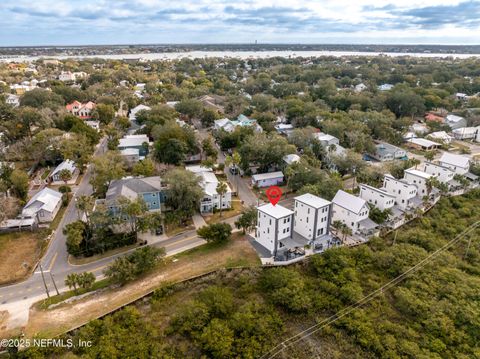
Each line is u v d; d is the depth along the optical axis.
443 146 122.38
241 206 77.75
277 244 59.12
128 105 162.00
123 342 41.69
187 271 54.84
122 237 61.75
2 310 46.09
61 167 88.62
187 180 68.50
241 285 52.72
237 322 44.56
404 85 188.12
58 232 65.25
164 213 72.75
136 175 84.44
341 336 44.84
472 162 96.00
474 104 164.62
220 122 132.00
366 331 44.69
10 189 74.31
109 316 45.12
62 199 75.88
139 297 49.03
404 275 55.34
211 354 41.56
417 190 81.81
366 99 160.12
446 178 86.00
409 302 48.78
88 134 104.44
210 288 49.97
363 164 90.69
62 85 182.62
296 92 196.25
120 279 51.50
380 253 59.09
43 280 50.44
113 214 62.88
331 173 88.19
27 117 109.12
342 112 142.88
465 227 69.06
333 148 101.00
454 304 48.56
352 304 49.91
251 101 169.25
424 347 42.94
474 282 52.44
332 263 56.50
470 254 61.12
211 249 60.84
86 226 60.22
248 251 60.12
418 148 122.94
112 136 113.31
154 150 95.62
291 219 60.31
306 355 42.00
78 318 44.88
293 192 85.81
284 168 92.38
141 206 61.31
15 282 52.00
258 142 95.25
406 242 64.06
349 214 66.56
